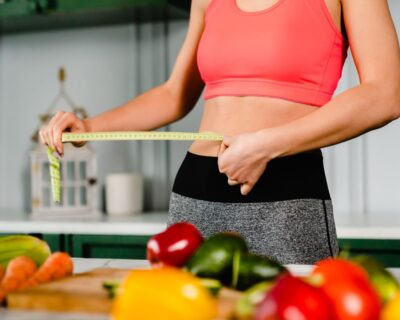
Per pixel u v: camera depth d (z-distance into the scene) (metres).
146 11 2.26
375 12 1.02
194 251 0.78
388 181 2.19
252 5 1.12
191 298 0.55
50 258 0.79
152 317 0.54
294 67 1.07
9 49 2.59
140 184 2.34
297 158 1.06
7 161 2.60
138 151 2.44
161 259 0.79
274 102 1.08
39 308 0.67
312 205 1.05
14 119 2.59
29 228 2.06
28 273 0.75
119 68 2.47
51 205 2.40
